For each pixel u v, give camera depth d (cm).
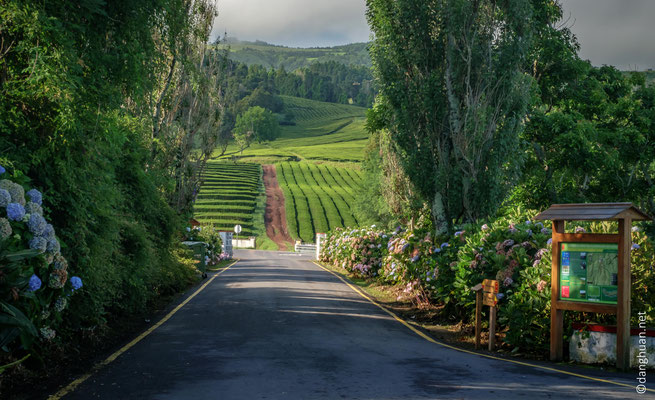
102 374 689
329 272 3072
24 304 682
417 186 1816
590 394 603
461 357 873
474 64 1722
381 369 742
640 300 901
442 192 1766
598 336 855
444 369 754
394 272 1850
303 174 13250
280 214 9581
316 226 8644
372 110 2338
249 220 9088
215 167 13150
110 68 902
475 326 1128
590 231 991
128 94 959
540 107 2623
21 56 751
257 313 1323
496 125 1727
